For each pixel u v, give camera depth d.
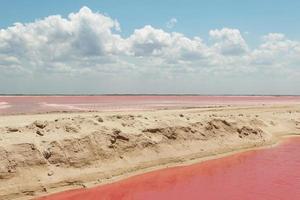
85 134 23.06
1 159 18.83
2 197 17.69
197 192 20.34
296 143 35.69
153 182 21.89
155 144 26.09
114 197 19.20
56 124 23.31
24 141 20.34
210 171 24.62
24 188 18.53
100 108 54.78
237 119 35.78
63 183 19.94
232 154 29.81
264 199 19.30
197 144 28.81
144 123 27.53
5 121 24.67
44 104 66.44
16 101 79.19
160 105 68.19
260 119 41.25
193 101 95.62
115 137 24.31
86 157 21.97
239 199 19.30
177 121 29.81
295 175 23.88
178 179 22.64
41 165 19.97
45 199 18.47
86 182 20.69
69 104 67.88
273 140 35.66
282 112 50.47
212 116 34.56
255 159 28.31
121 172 22.62
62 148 21.42
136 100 97.38
